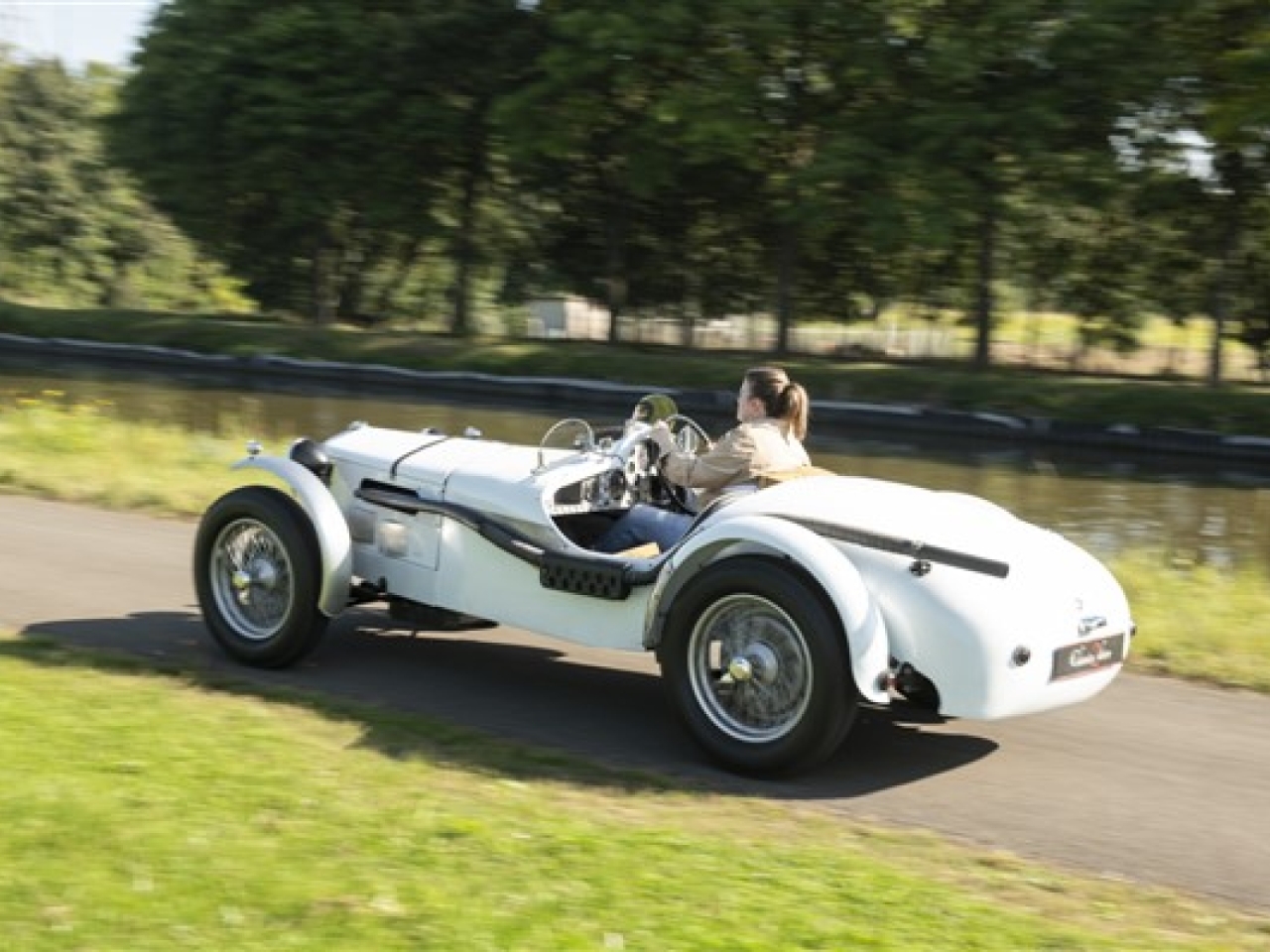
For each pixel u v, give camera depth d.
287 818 5.03
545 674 7.68
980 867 5.18
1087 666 6.20
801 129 41.81
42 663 7.20
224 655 7.66
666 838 5.11
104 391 35.31
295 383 39.41
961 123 36.28
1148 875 5.21
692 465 6.88
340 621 8.60
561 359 38.88
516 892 4.46
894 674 5.85
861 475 25.53
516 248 55.22
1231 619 9.23
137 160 51.41
